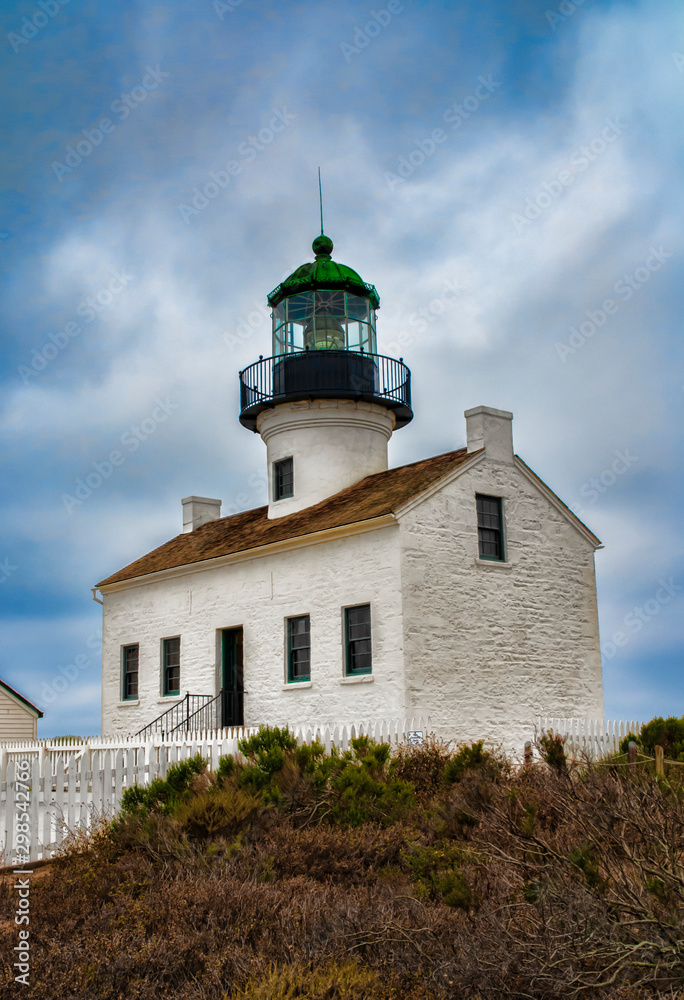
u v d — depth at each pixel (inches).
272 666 887.1
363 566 805.9
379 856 369.4
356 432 1010.1
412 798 434.3
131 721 1059.3
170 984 254.2
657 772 357.4
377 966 253.8
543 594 873.5
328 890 316.5
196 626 989.8
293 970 244.2
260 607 911.0
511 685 826.8
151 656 1048.2
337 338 1037.2
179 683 1007.0
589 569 922.7
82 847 399.2
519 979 232.4
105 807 489.4
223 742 553.6
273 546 888.3
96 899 322.0
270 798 415.2
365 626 804.6
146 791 449.1
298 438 1011.3
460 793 399.2
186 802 406.0
